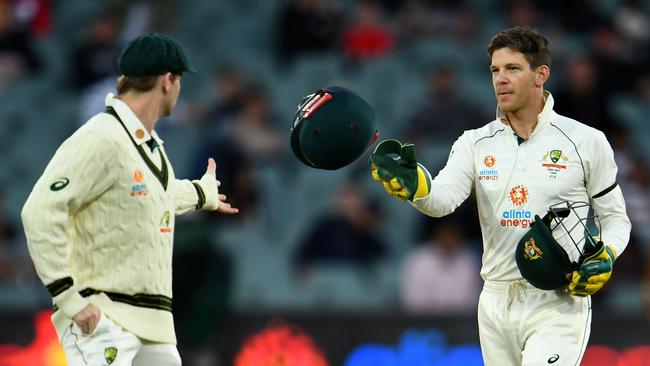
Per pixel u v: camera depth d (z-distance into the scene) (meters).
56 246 16.84
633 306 36.81
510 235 18.61
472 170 19.00
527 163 18.56
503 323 18.73
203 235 30.19
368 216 39.41
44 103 49.53
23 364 32.78
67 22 54.47
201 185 20.19
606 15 53.84
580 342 18.56
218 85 47.41
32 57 51.41
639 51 50.91
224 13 54.53
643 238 39.69
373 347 33.31
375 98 48.75
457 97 45.28
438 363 33.22
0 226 40.69
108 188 17.42
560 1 52.91
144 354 18.03
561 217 18.12
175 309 30.17
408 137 43.31
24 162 46.72
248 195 40.75
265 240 40.00
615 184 18.58
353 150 18.52
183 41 52.75
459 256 36.94
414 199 18.14
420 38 52.28
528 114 18.64
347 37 51.25
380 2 53.34
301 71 50.03
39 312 33.03
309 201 42.81
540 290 18.56
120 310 17.52
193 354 30.86
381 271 38.53
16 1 53.47
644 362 33.38
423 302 36.66
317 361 33.22
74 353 17.47
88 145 17.22
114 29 50.00
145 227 17.70
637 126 48.09
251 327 33.19
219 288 30.47
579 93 43.41
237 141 43.16
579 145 18.47
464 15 52.88
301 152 18.69
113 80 48.47
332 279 37.62
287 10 51.00
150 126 18.05
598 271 17.61
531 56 18.34
